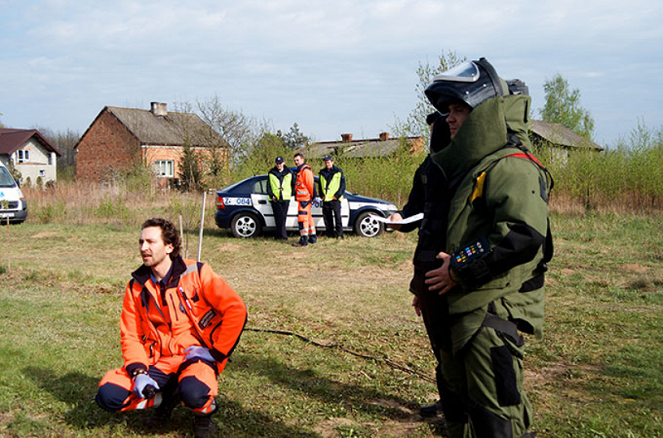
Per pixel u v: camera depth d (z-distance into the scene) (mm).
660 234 13883
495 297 2443
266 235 14648
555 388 4449
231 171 23984
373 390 4375
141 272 3439
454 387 2773
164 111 51875
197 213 17266
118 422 3578
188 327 3438
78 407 3779
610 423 3717
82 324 5906
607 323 6453
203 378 3250
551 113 57906
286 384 4453
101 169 49656
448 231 2520
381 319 6609
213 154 32906
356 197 14547
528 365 5043
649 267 9977
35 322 5887
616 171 19094
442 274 2455
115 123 48594
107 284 7949
